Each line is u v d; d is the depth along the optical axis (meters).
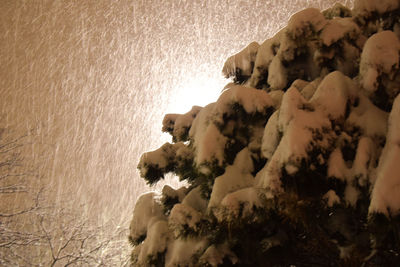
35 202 12.27
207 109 4.60
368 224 3.30
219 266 4.25
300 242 4.30
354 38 4.45
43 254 11.01
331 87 3.94
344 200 3.62
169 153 5.21
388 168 3.28
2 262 10.63
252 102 4.27
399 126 3.46
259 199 3.83
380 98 3.96
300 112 3.69
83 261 10.45
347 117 3.91
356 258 3.91
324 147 3.62
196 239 4.53
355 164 3.63
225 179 4.12
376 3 4.52
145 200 5.32
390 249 3.69
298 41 4.43
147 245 4.73
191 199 4.66
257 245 4.27
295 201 3.63
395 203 3.16
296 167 3.48
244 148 4.32
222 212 3.90
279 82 4.73
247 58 5.66
